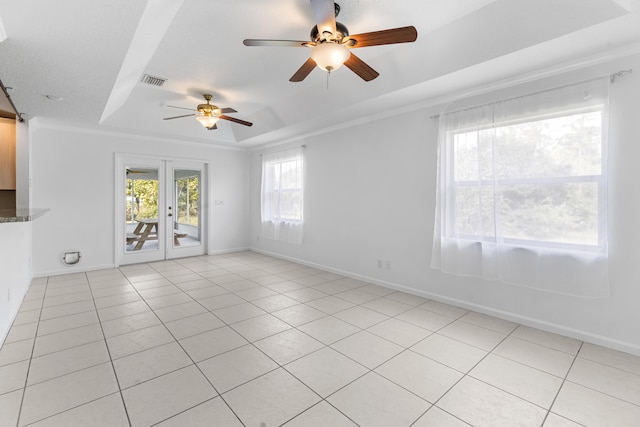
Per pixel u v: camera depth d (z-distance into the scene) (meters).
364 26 2.55
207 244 6.46
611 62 2.43
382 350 2.44
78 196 4.85
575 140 2.54
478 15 2.36
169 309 3.30
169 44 2.77
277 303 3.52
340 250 4.80
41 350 2.38
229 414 1.70
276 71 3.35
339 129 4.74
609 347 2.47
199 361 2.25
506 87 2.99
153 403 1.78
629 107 2.36
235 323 2.94
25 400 1.79
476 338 2.65
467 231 3.21
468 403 1.82
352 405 1.79
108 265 5.17
